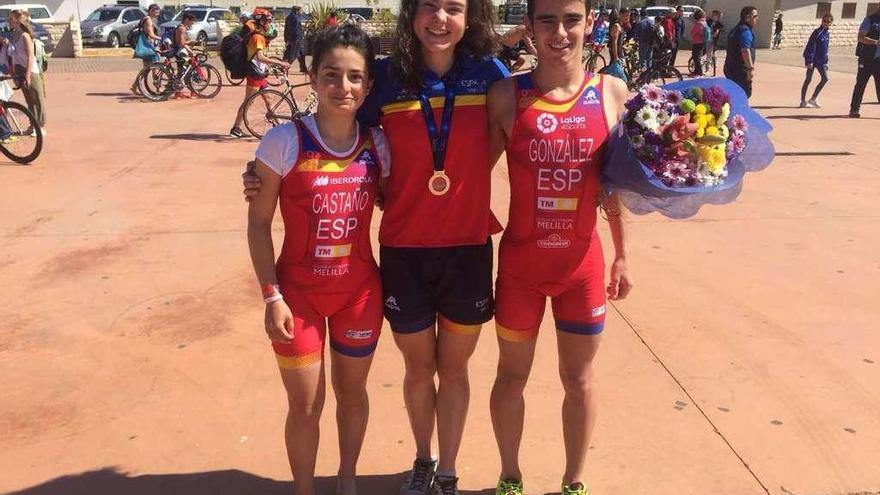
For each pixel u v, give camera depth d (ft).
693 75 61.31
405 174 7.93
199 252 17.94
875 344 13.30
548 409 11.09
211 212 21.30
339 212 7.75
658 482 9.43
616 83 7.98
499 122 7.98
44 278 16.25
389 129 7.89
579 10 7.41
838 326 14.03
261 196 7.77
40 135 27.40
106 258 17.53
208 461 9.84
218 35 79.87
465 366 8.87
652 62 54.80
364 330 8.21
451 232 8.04
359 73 7.45
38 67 32.71
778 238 19.30
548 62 7.62
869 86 55.42
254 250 7.82
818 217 21.18
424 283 8.20
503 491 8.85
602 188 8.07
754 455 10.00
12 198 22.70
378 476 9.59
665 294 15.48
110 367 12.36
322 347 8.14
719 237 19.33
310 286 7.89
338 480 8.96
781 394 11.57
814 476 9.58
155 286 15.84
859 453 10.07
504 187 24.35
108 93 48.85
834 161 28.86
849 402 11.36
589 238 8.12
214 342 13.25
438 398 8.96
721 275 16.61
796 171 27.07
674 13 66.80
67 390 11.62
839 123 38.45
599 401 11.29
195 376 12.06
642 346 13.12
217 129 35.76
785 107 44.37
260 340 13.34
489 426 10.66
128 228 19.81
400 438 10.39
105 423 10.71
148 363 12.49
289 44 63.98
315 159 7.61
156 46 47.39
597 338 8.36
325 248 7.81
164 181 24.98
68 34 76.33
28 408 11.09
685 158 7.46
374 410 11.06
